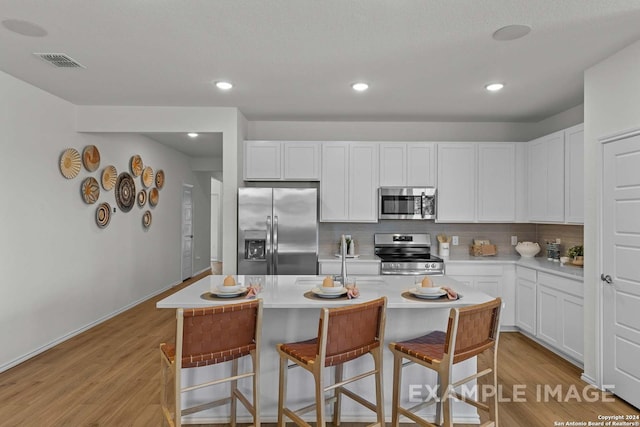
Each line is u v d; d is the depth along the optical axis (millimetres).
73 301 4238
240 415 2570
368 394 2584
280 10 2266
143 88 3688
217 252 11227
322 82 3510
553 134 4020
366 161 4711
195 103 4191
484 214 4676
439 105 4246
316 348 2137
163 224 6594
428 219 4824
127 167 5367
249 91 3775
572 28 2467
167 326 4621
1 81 3260
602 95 2965
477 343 2031
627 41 2645
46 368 3379
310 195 4293
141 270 5805
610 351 2863
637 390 2621
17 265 3451
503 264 4387
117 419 2564
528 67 3129
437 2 2172
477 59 2971
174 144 6504
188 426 2541
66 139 4121
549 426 2488
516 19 2359
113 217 5027
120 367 3406
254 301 2027
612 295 2842
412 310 2588
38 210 3705
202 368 2533
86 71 3242
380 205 4645
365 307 2002
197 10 2268
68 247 4152
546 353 3746
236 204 4355
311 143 4715
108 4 2203
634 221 2637
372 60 3004
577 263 3805
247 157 4707
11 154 3375
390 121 5004
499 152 4672
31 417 2586
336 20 2381
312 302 2285
